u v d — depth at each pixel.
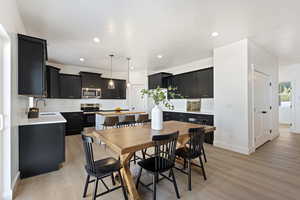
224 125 3.52
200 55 4.28
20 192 1.89
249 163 2.72
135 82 6.64
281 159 2.89
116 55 4.29
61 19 2.36
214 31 2.78
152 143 1.67
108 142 1.72
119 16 2.29
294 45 3.49
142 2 1.95
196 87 4.66
